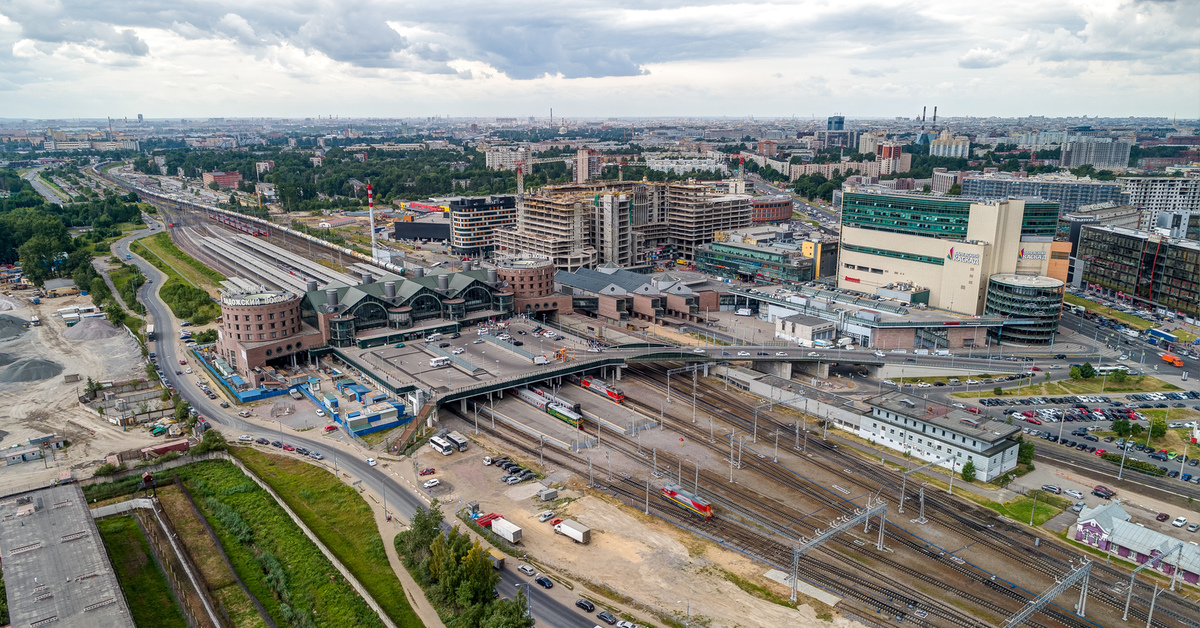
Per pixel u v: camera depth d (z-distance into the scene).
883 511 150.88
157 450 191.38
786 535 157.00
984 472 178.62
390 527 158.62
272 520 163.50
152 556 151.75
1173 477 181.62
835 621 129.12
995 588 139.00
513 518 162.75
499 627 117.31
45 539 141.12
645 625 126.81
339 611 132.62
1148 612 131.75
